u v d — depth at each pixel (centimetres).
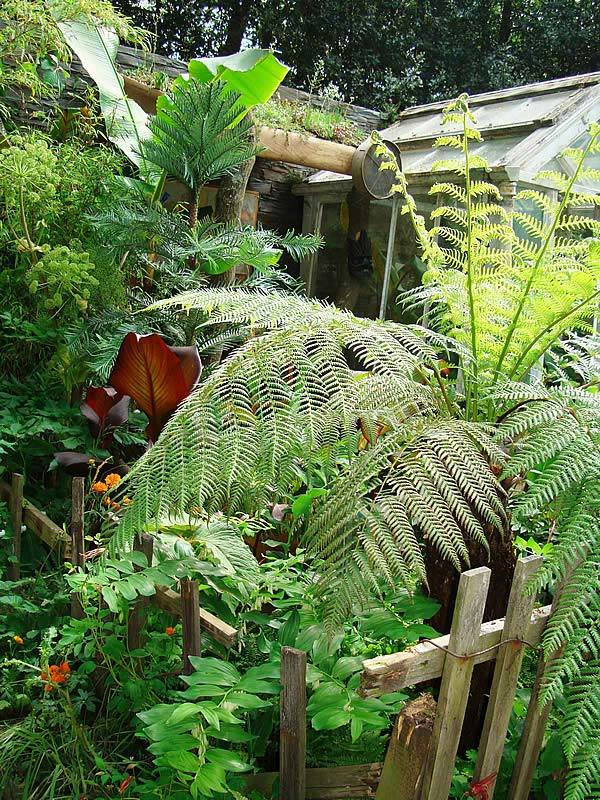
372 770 159
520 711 171
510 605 140
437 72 1328
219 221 495
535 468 189
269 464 149
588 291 170
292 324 167
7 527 264
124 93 439
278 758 175
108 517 203
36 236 353
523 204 489
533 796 169
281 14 1235
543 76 1403
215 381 160
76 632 183
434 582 174
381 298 613
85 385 362
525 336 186
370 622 167
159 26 1237
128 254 367
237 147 381
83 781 168
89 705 192
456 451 151
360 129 653
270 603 207
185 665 170
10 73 390
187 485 150
